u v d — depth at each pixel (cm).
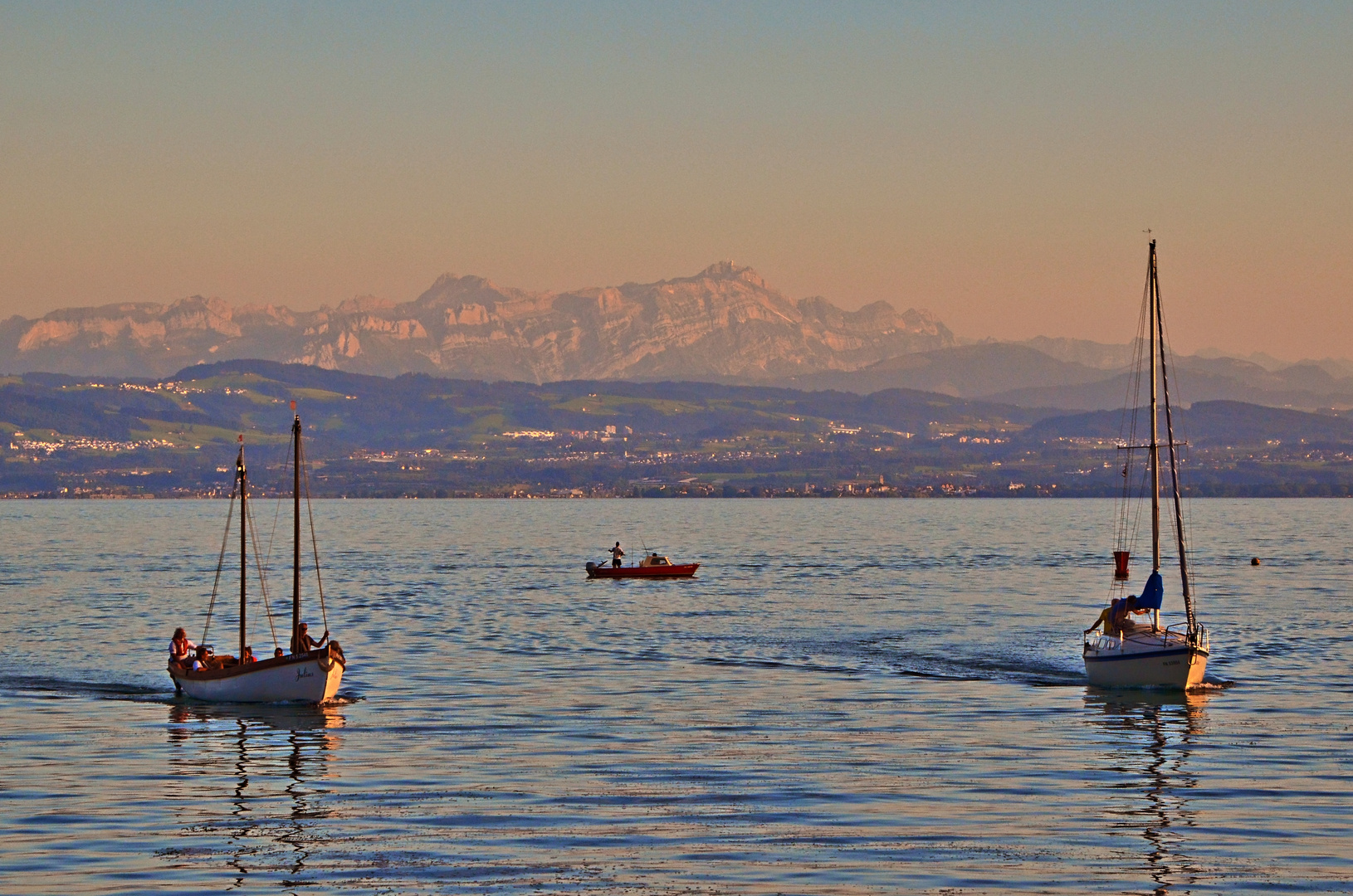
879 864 7038
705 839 7469
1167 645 12281
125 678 13300
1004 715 11094
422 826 7706
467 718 10962
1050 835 7538
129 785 8669
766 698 11956
